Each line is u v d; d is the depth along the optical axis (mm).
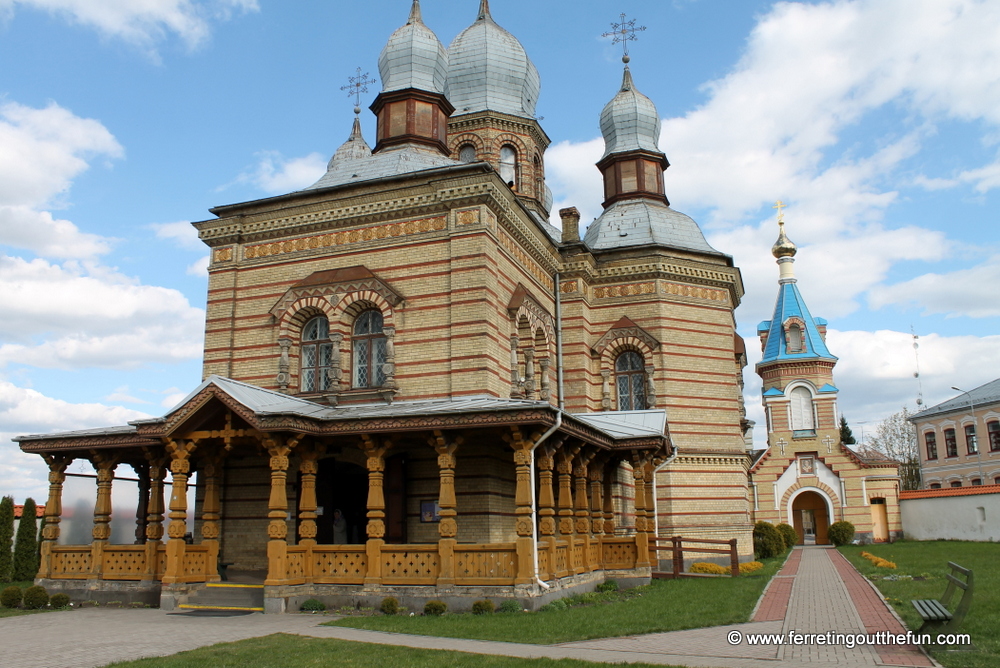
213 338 24859
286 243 24875
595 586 21469
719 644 12953
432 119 28891
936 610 12547
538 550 17891
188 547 19406
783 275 56438
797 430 52062
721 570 26344
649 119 35906
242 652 12594
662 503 29188
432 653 12328
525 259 26281
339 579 18188
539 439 17406
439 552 17469
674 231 32719
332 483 22859
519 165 34500
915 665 10945
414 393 22250
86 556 20516
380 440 18422
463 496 20859
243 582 19406
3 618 17500
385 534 20922
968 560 29141
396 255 23406
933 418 63750
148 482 23312
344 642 13422
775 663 11273
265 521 22656
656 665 11125
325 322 24375
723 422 30562
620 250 30922
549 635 13852
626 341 30406
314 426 18422
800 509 54938
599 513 23625
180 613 17906
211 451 19969
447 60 32406
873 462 51656
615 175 35406
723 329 31453
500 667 11156
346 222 24172
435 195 23125
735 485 30250
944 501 48312
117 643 13883
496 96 34562
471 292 22219
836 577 24406
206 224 25609
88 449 20656
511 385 23484
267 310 24594
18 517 30000
